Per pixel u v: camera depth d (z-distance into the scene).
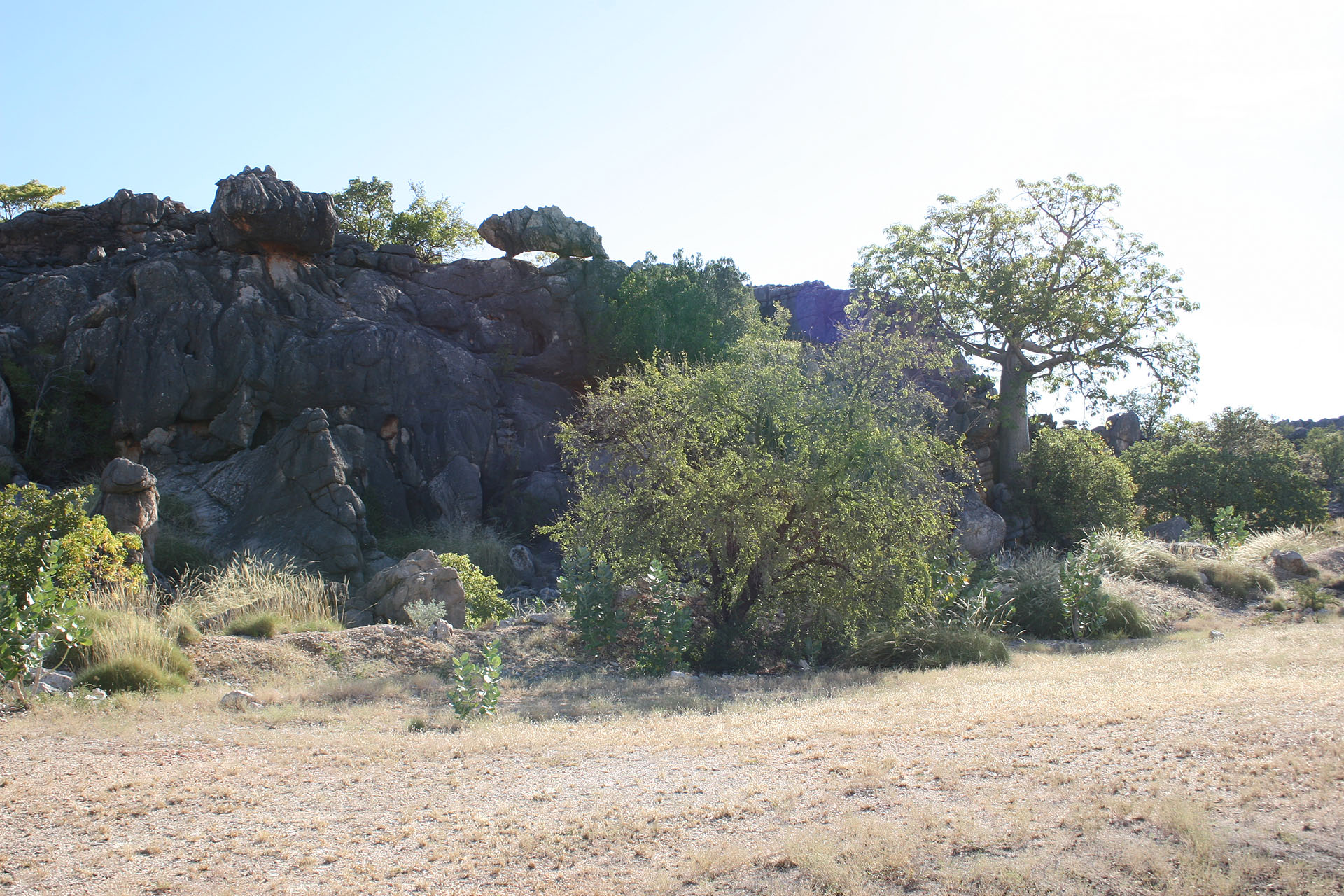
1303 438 62.41
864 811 4.76
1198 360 34.53
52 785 5.46
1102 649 13.69
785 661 13.87
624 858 4.29
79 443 27.02
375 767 6.07
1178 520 33.56
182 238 33.50
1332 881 3.63
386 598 15.98
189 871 4.15
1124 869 3.88
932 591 14.80
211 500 24.86
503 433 31.69
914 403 15.12
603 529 15.02
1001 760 5.59
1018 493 33.28
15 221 34.22
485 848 4.46
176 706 8.55
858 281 38.06
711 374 15.09
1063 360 35.38
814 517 13.89
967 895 3.74
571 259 37.78
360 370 29.45
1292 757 5.12
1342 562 20.16
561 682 11.23
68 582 11.95
